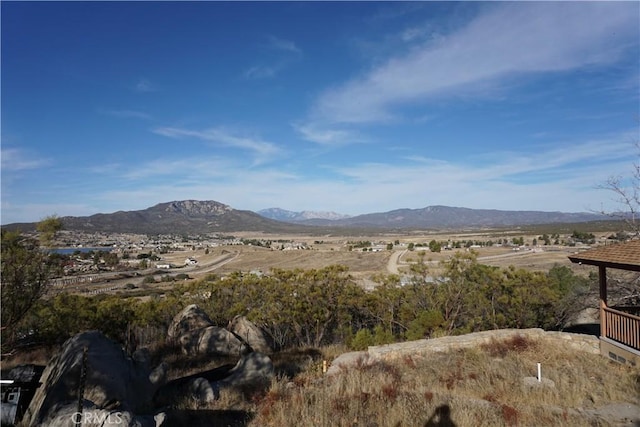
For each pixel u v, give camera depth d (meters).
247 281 21.02
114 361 8.32
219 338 16.19
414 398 8.64
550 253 75.50
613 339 12.70
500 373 10.77
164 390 9.44
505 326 17.61
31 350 13.55
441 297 17.86
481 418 7.73
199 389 9.39
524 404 8.80
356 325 19.30
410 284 19.36
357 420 7.64
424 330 16.12
